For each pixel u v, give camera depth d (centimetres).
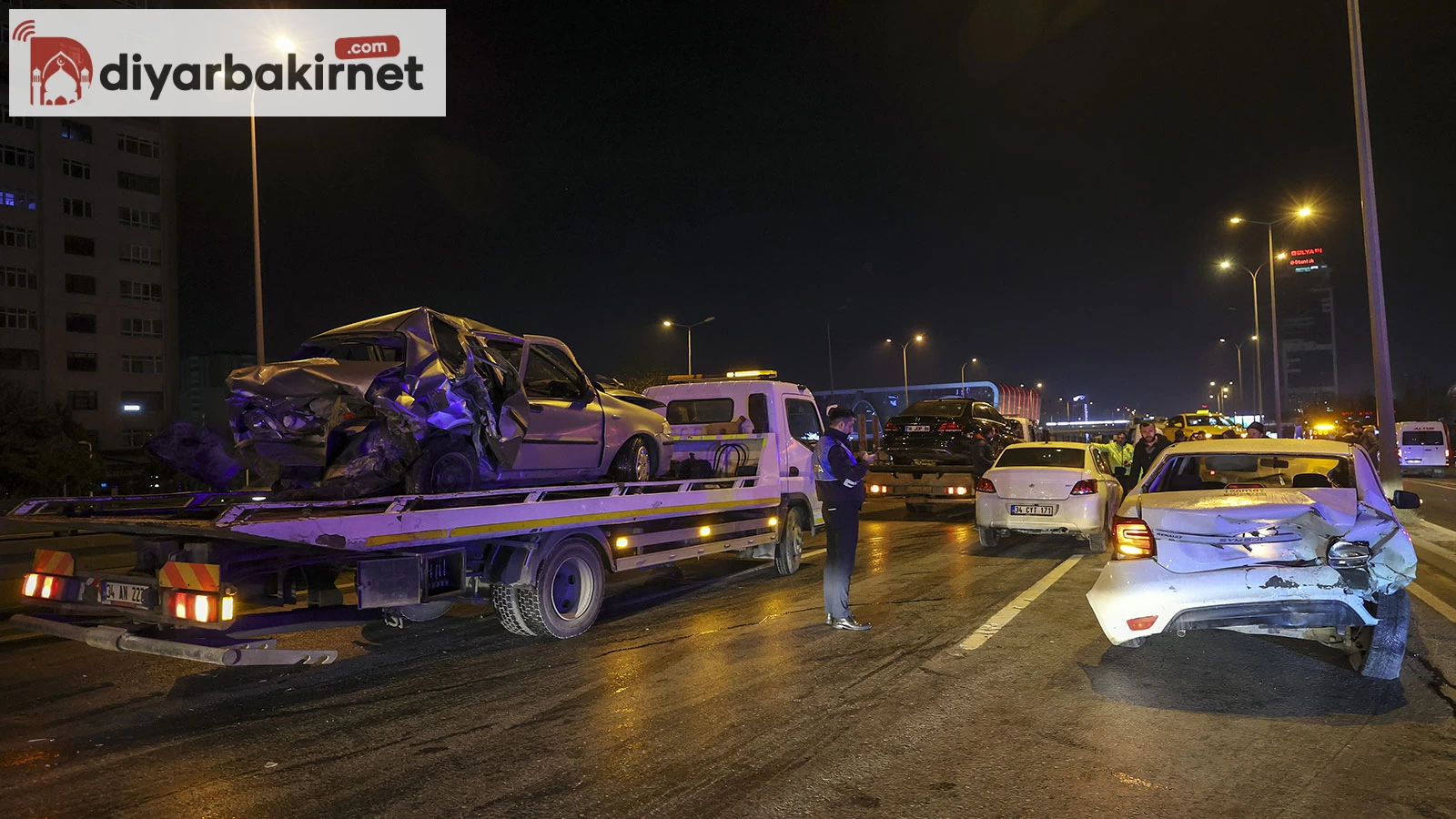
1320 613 553
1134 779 425
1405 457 3659
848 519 754
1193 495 607
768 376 1130
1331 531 549
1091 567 1094
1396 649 557
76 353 6394
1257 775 429
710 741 485
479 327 753
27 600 620
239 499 648
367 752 476
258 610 561
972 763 447
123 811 404
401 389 665
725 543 952
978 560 1171
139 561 597
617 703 556
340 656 688
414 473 672
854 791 416
